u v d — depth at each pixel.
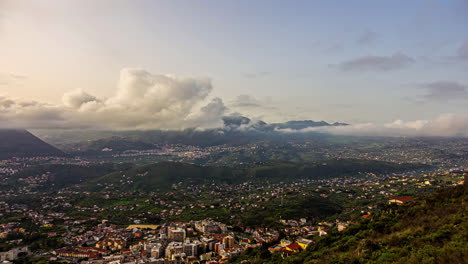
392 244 115.06
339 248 132.75
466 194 145.25
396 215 150.25
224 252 198.12
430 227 120.00
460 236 101.69
